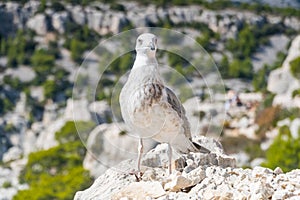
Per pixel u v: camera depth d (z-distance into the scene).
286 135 53.19
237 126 53.12
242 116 55.12
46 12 132.12
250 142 49.75
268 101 68.69
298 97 65.06
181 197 9.38
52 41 128.38
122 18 127.00
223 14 123.06
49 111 110.44
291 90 79.19
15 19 134.38
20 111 110.75
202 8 125.12
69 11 132.38
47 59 122.44
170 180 9.91
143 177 10.31
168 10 124.62
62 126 85.56
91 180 52.16
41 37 130.12
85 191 10.63
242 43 115.25
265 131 54.09
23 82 118.12
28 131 104.25
